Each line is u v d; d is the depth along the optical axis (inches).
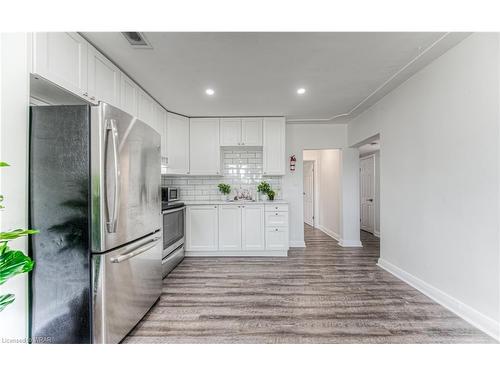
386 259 131.4
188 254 159.6
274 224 158.2
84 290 59.9
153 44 82.0
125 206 69.5
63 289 60.1
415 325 77.4
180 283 113.3
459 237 83.1
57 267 60.3
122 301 68.7
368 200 249.0
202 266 138.3
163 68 98.9
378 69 101.4
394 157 121.9
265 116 166.6
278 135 167.0
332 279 117.0
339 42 82.2
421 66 98.7
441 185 91.1
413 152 107.1
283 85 116.8
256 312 86.6
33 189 60.2
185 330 76.0
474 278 77.5
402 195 115.7
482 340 69.9
